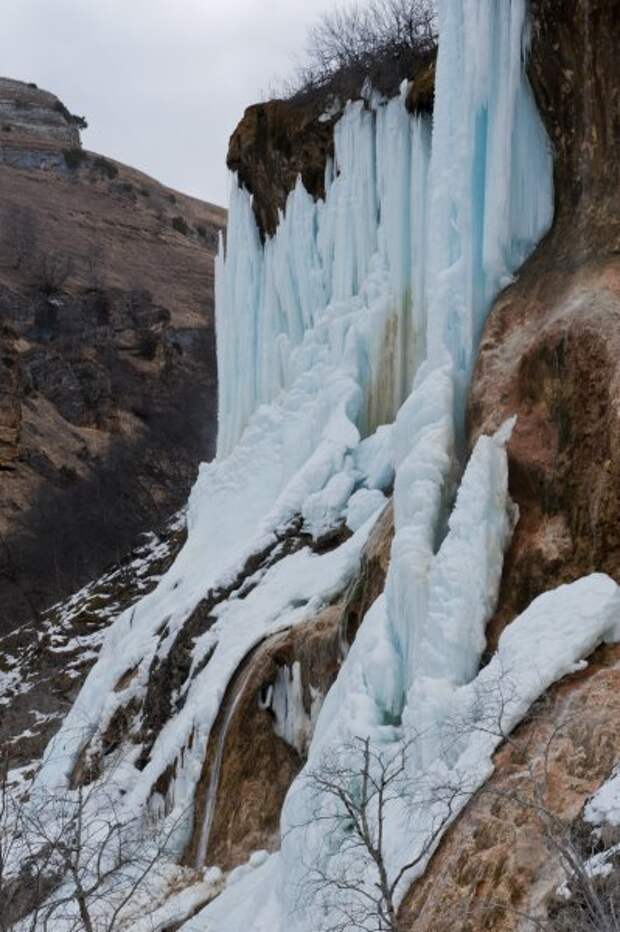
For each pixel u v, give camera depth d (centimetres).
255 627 1872
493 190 1596
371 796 1205
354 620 1594
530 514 1368
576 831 973
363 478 2036
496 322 1550
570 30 1545
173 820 1744
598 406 1323
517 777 1081
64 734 2255
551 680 1145
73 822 1472
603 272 1446
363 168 2175
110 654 2383
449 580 1323
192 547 2377
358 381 2119
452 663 1285
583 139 1555
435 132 1681
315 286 2328
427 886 1066
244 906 1430
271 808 1656
